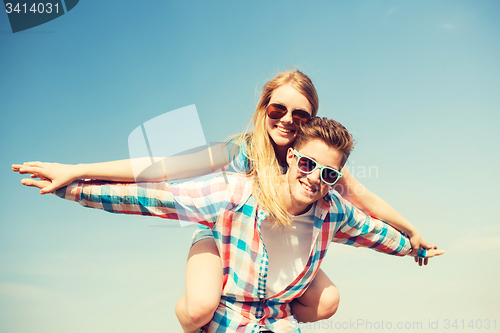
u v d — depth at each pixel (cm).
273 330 173
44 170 168
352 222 196
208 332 175
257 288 166
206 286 161
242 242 166
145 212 172
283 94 218
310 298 192
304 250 176
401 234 219
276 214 164
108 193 170
